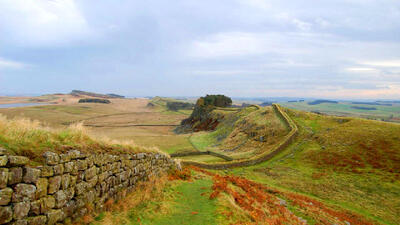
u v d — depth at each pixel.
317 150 39.06
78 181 7.64
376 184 24.42
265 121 64.56
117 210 9.17
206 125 108.75
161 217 9.27
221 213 9.78
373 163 29.50
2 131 6.23
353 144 36.94
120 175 10.75
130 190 11.63
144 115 186.00
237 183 18.84
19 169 5.56
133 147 13.40
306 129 51.81
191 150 59.78
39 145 6.64
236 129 72.25
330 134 44.44
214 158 50.19
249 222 9.43
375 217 18.70
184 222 8.91
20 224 5.44
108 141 11.04
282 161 38.25
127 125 130.62
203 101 138.12
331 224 13.60
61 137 7.88
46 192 6.29
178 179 17.41
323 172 30.45
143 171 13.76
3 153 5.30
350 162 31.44
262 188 21.12
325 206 19.86
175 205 10.98
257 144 54.06
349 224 14.90
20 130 6.64
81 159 7.92
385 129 39.56
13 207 5.31
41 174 6.11
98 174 8.88
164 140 76.81
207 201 11.79
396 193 22.05
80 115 158.00
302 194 24.25
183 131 113.31
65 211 6.91
